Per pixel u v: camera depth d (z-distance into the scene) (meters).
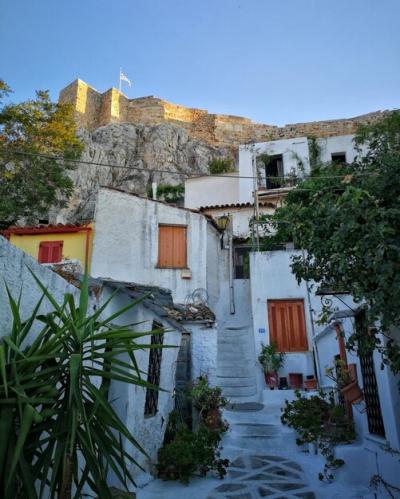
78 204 30.72
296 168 22.14
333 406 8.85
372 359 6.82
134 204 15.70
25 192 17.48
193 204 23.98
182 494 6.45
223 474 7.25
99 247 15.23
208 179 24.36
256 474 7.34
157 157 37.53
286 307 14.91
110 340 3.74
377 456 6.51
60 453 2.92
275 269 15.23
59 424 3.08
